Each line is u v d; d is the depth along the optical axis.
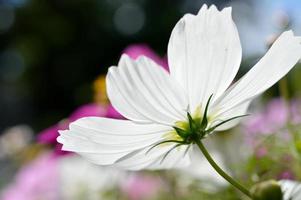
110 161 0.24
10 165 0.81
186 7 4.46
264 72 0.22
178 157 0.25
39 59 4.60
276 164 0.32
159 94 0.23
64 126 0.42
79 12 4.59
